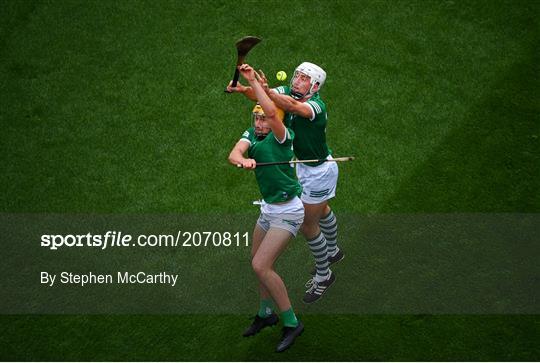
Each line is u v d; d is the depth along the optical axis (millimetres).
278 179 23969
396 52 36281
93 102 34312
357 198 30953
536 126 33250
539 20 37469
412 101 34406
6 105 34125
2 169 31672
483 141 32781
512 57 36000
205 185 31391
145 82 35156
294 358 25672
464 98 34469
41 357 25516
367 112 34000
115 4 38125
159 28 37250
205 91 34844
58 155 32312
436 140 32938
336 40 36781
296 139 25438
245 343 26141
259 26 37312
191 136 33125
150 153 32469
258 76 23422
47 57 36062
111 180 31453
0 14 37594
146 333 26359
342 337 26328
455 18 37656
